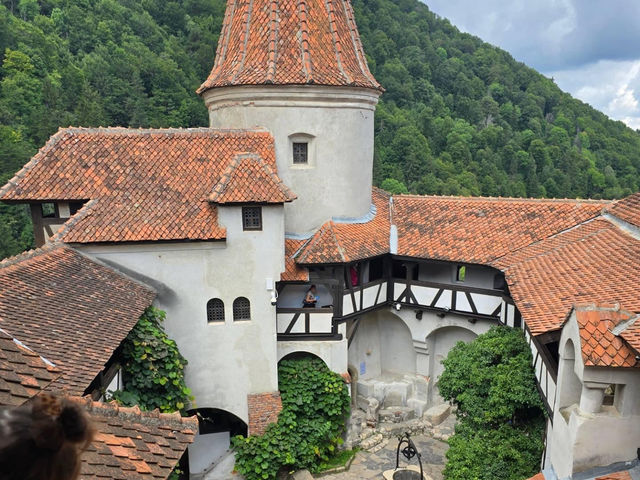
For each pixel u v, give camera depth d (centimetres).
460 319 2044
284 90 1870
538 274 1507
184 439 841
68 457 275
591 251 1524
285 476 1733
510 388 1365
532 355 1441
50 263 1412
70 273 1423
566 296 1270
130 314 1388
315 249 1847
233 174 1652
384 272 2123
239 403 1800
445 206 2191
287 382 1859
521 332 1623
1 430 260
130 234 1572
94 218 1591
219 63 2009
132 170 1720
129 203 1644
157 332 1480
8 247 3781
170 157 1775
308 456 1759
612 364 924
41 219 1675
